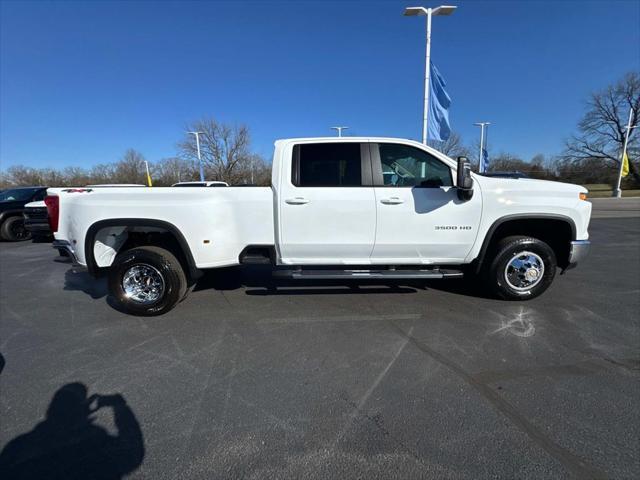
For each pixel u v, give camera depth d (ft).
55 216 13.32
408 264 13.56
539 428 7.13
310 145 13.03
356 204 12.71
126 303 12.98
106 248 13.39
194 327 12.23
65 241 13.35
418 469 6.16
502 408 7.75
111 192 12.53
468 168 11.69
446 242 13.15
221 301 14.74
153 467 6.28
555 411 7.63
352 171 12.97
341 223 12.86
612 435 6.92
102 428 7.30
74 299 15.66
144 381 8.98
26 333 12.00
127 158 187.83
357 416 7.55
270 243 13.04
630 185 144.66
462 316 12.84
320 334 11.54
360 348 10.58
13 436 7.09
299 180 12.89
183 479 6.03
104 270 13.51
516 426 7.19
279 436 7.00
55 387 8.76
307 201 12.69
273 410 7.79
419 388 8.53
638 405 7.81
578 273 18.76
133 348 10.78
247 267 20.33
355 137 13.11
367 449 6.63
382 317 12.85
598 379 8.83
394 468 6.20
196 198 12.52
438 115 44.21
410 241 13.08
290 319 12.78
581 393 8.25
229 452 6.61
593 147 149.38
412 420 7.41
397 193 12.77
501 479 5.95
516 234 14.55
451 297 14.84
